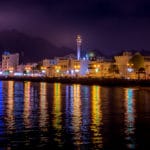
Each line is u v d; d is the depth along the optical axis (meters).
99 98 83.62
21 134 37.22
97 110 58.72
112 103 71.06
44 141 34.12
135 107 63.28
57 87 139.12
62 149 31.44
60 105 67.31
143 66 180.62
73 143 33.38
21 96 91.75
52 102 73.88
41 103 71.62
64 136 36.28
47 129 40.09
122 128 40.81
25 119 47.84
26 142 33.72
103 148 31.73
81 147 32.03
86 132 38.34
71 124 43.59
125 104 68.88
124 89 121.50
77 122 45.22
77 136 36.31
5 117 49.84
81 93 101.94
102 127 41.47
